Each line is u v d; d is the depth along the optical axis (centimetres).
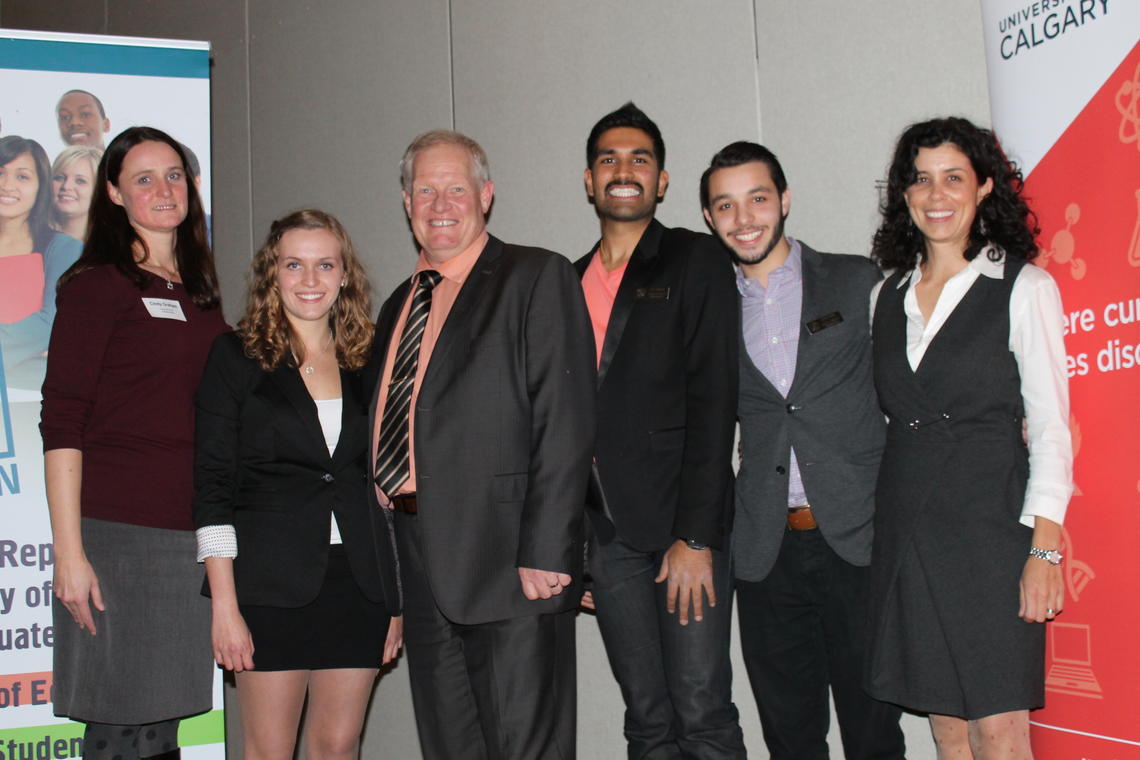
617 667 250
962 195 223
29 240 286
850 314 244
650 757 248
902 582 220
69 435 240
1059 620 221
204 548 237
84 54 297
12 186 285
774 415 247
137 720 243
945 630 213
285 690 242
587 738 337
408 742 371
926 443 220
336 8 404
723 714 237
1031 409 210
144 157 257
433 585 220
